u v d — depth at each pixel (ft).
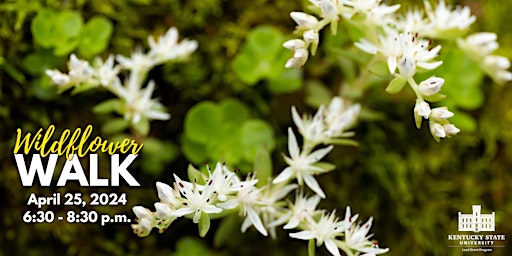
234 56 0.92
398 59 0.74
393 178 0.92
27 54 0.87
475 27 0.95
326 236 0.73
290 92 0.91
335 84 0.92
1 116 0.87
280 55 0.88
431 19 0.80
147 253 0.90
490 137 0.94
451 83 0.90
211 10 0.91
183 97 0.92
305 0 0.90
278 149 0.91
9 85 0.87
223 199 0.71
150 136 0.91
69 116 0.88
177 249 0.89
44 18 0.85
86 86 0.81
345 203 0.92
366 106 0.92
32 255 0.88
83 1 0.88
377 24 0.76
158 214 0.69
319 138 0.78
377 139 0.93
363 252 0.74
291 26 0.93
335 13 0.72
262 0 0.92
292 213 0.76
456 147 0.94
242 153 0.86
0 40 0.86
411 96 0.90
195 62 0.91
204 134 0.87
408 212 0.93
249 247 0.91
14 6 0.86
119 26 0.90
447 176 0.94
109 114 0.89
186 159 0.90
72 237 0.88
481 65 0.83
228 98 0.92
